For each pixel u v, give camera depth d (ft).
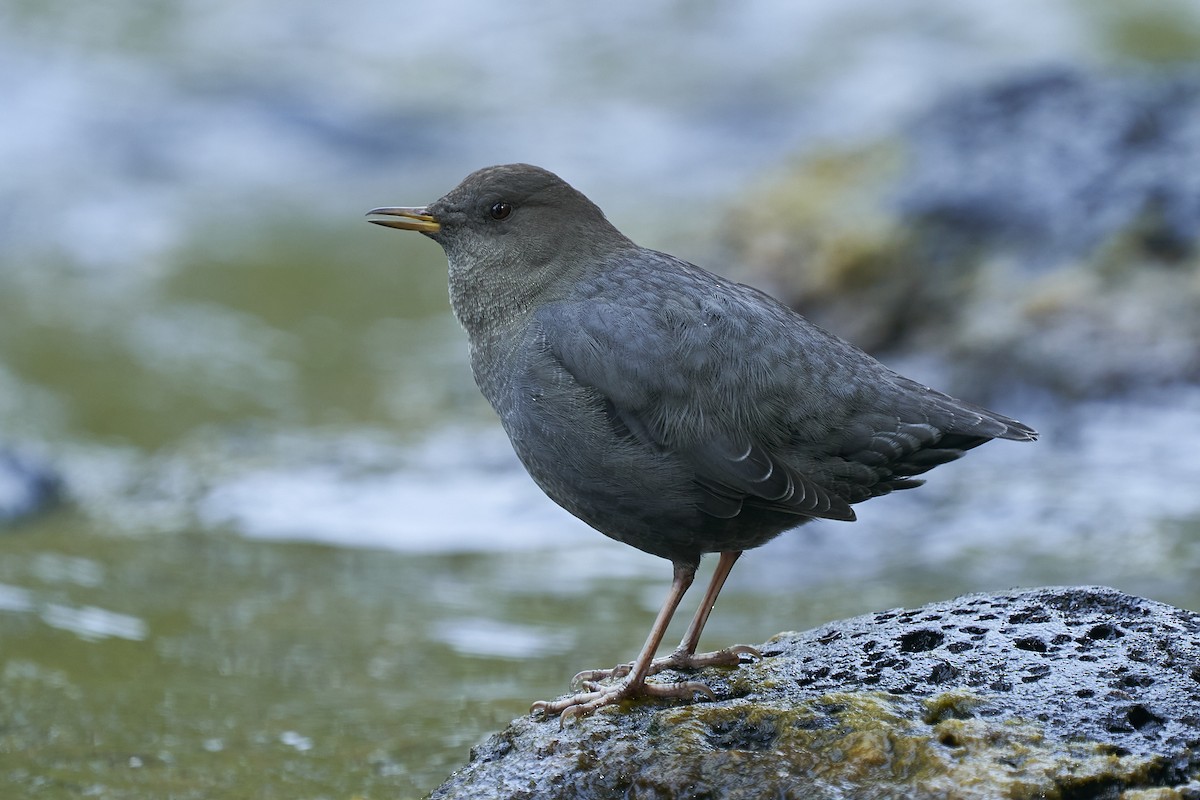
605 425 22.57
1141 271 47.62
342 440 48.06
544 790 19.93
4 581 36.70
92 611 34.91
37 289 64.64
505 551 39.32
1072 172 50.88
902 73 91.81
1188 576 34.14
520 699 29.81
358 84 92.94
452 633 33.81
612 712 21.39
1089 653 20.99
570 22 100.94
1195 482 39.91
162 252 70.44
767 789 18.88
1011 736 18.86
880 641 22.22
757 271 55.06
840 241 53.11
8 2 95.45
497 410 24.40
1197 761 18.52
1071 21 94.58
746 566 37.83
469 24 101.04
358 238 74.38
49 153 80.43
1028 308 47.93
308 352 59.06
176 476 45.06
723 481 22.08
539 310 23.76
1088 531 37.50
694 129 89.81
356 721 28.78
